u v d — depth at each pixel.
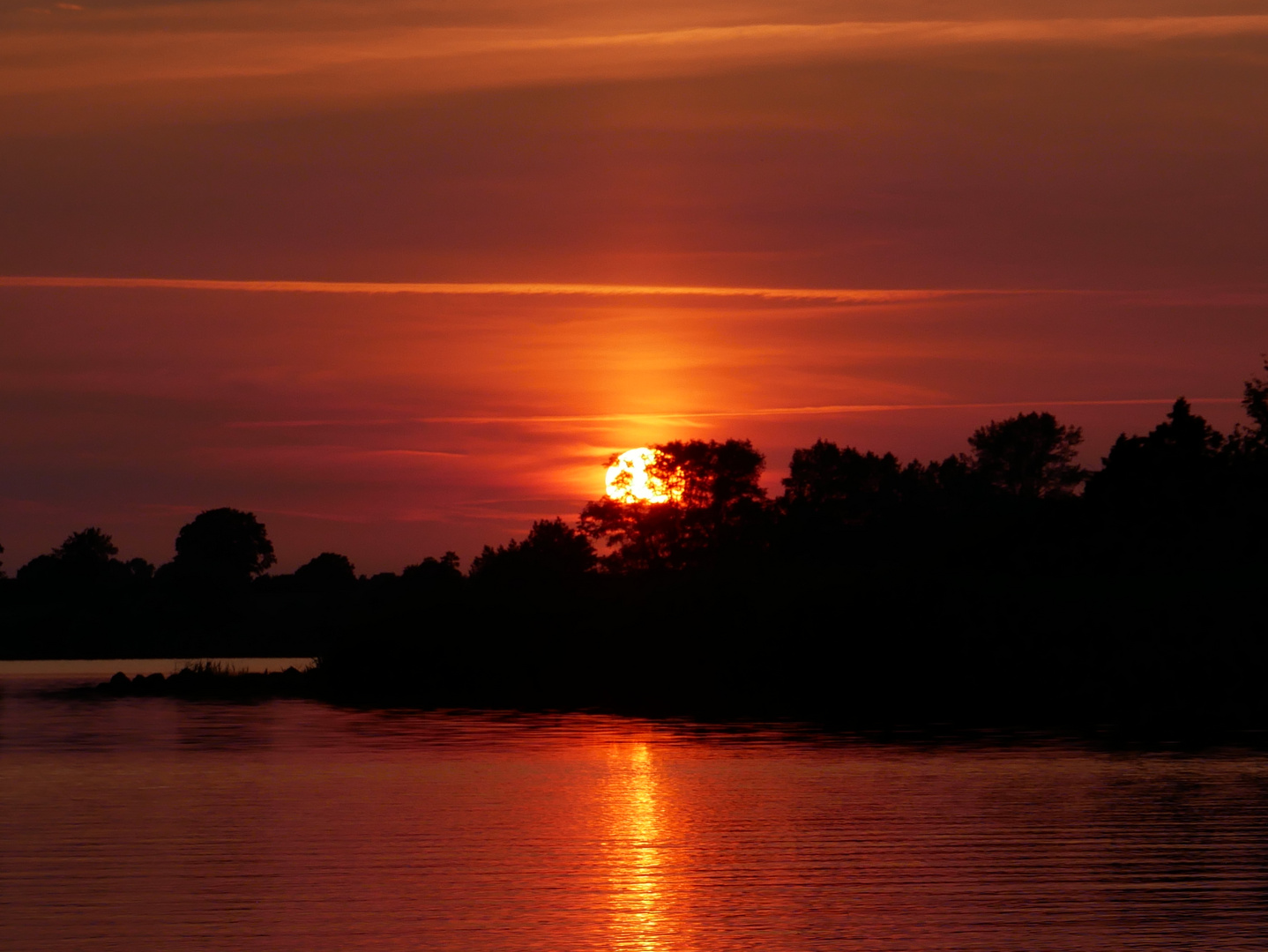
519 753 123.50
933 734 144.00
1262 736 140.50
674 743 134.00
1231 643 197.88
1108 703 189.38
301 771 108.81
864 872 68.19
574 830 80.31
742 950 53.91
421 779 103.75
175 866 69.62
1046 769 109.94
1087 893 63.28
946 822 83.06
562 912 59.88
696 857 72.19
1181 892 63.38
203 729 150.75
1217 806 88.88
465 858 71.75
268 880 66.38
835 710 184.38
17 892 63.75
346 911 60.19
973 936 55.81
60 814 86.12
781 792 96.62
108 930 56.91
